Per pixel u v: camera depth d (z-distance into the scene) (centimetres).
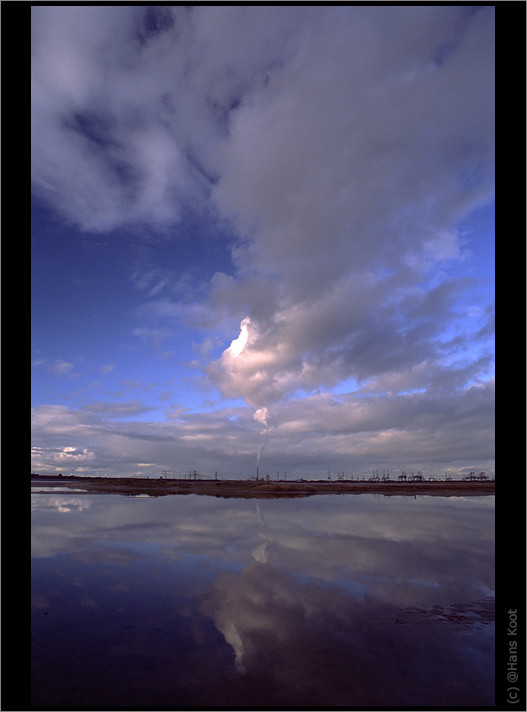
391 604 903
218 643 707
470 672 611
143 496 4166
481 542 1658
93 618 820
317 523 2183
